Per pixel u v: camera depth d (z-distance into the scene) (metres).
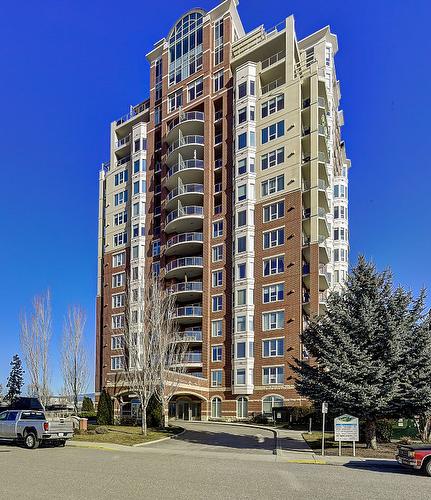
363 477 15.42
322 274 46.84
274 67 52.69
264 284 48.72
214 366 51.56
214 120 58.03
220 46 59.12
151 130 65.62
